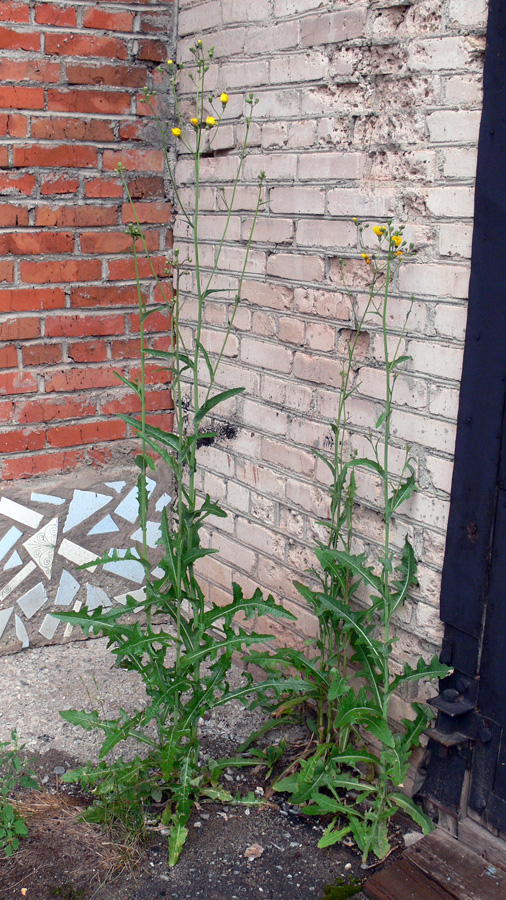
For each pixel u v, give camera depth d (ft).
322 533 9.15
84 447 11.02
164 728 8.38
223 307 10.34
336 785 7.81
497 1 6.31
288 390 9.37
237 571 10.70
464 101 6.82
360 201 7.98
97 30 10.18
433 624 7.70
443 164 7.07
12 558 10.64
